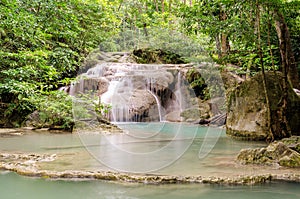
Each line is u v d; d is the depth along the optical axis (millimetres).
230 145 4305
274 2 4371
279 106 4758
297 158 2885
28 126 6227
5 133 5371
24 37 6570
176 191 2133
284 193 2102
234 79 6969
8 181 2355
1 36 6914
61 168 2648
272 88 4953
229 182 2312
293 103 4852
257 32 4891
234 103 5332
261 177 2400
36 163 2861
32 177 2459
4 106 6535
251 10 4836
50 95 6465
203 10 6113
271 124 4555
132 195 2041
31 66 6348
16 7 6609
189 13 6258
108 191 2123
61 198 1987
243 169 2713
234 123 5195
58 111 5801
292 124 4809
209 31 5891
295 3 4398
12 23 6234
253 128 4875
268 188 2213
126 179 2371
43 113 6102
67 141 4461
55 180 2385
